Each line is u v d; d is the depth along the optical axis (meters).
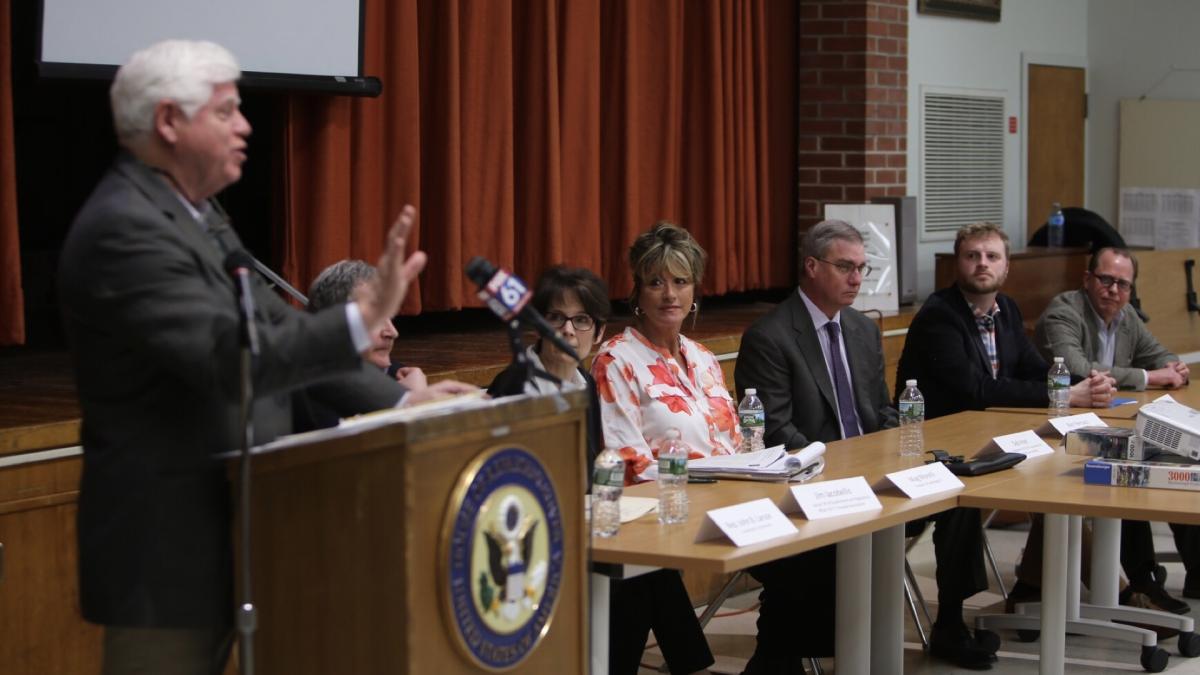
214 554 2.05
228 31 4.50
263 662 2.06
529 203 5.82
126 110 2.04
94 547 2.04
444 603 1.96
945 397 4.86
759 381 4.11
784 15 7.08
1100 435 3.67
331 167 4.98
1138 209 8.97
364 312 2.02
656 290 3.70
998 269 4.87
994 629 4.53
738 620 4.89
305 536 2.00
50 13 4.09
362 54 4.93
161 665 2.06
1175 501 3.19
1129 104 8.96
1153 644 4.27
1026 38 8.49
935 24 7.72
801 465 3.35
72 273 2.00
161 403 2.03
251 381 1.95
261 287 2.22
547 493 2.14
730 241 6.71
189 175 2.08
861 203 6.79
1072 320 5.35
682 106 6.55
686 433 3.63
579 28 5.91
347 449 1.94
